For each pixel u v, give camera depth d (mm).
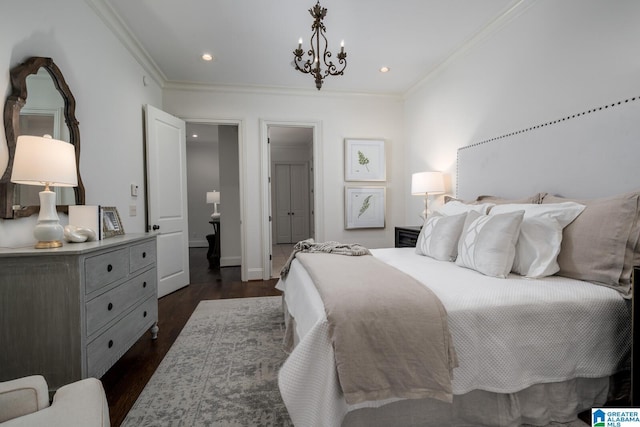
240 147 3904
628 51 1593
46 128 1684
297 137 6586
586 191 1799
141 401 1487
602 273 1386
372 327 1063
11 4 1473
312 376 1043
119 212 2605
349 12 2400
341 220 4223
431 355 1073
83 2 2076
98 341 1455
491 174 2578
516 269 1639
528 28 2209
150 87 3318
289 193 7703
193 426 1312
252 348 2059
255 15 2424
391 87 4020
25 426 698
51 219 1446
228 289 3572
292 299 1785
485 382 1168
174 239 3518
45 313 1296
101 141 2316
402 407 1187
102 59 2332
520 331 1204
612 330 1287
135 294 1871
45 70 1674
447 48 2986
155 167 3225
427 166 3686
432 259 2141
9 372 1281
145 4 2275
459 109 3049
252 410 1418
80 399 811
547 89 2064
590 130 1769
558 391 1286
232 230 4961
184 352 2002
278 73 3518
